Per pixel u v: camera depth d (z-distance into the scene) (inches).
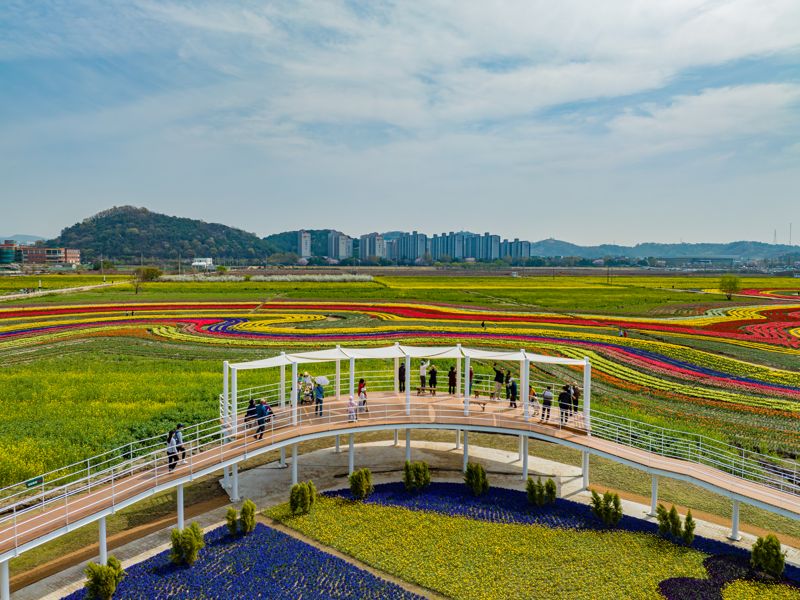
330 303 4443.9
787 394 1881.2
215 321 3464.6
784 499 933.2
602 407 1675.7
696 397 1846.7
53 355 2463.1
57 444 1364.4
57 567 896.3
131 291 5457.7
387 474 1246.3
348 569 863.7
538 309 4163.4
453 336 2920.8
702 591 812.0
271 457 1354.6
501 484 1203.2
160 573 850.1
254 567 866.1
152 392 1844.2
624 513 1072.8
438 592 815.7
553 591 813.2
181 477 975.6
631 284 7052.2
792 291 5940.0
